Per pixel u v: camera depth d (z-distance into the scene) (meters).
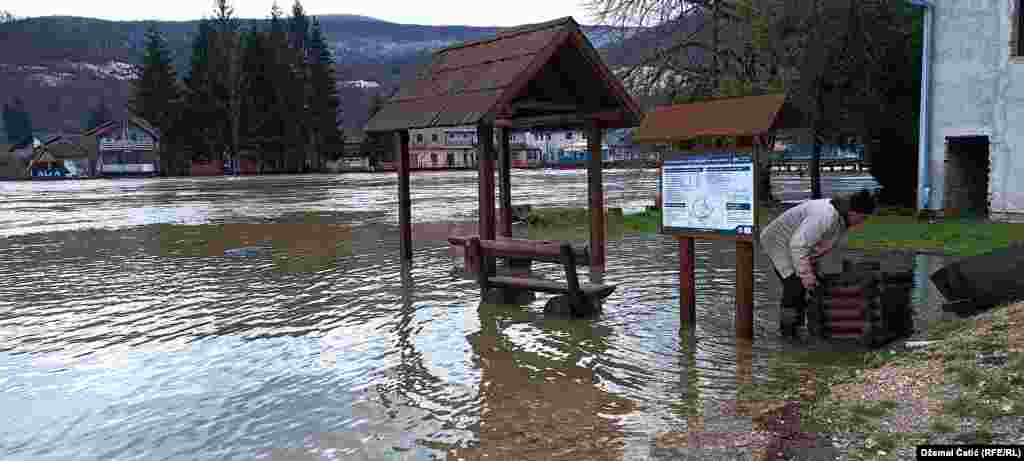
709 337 7.95
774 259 7.84
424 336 8.45
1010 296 7.55
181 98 97.00
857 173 56.69
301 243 17.89
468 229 20.33
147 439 5.58
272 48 97.38
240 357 7.74
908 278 7.43
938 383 5.35
